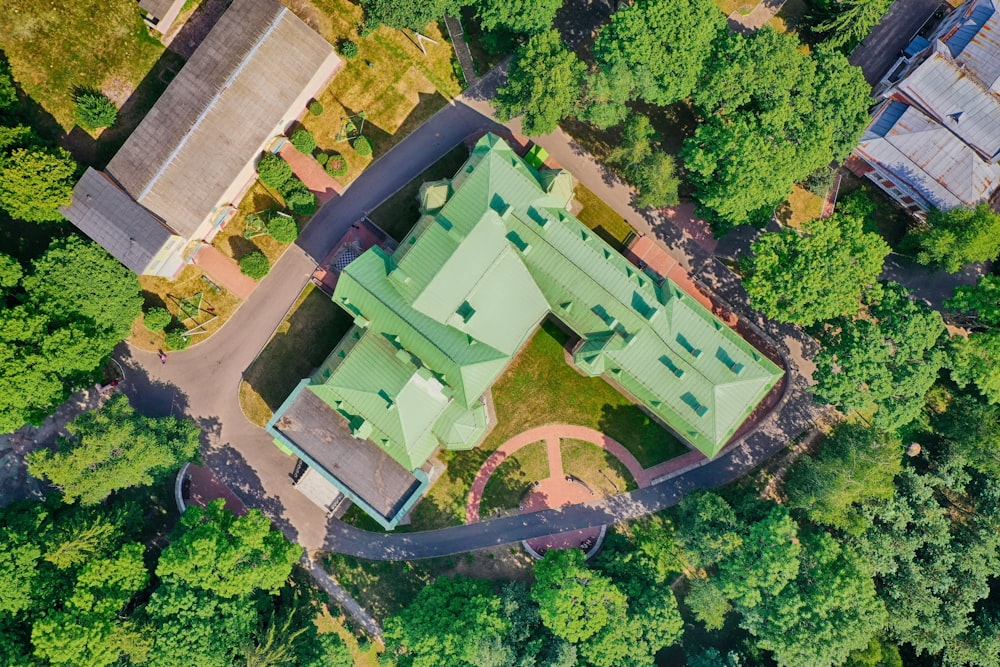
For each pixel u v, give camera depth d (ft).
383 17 278.05
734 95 265.54
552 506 312.09
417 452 277.64
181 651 261.85
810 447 311.27
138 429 273.54
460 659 273.75
